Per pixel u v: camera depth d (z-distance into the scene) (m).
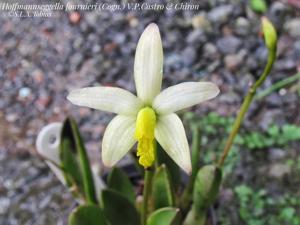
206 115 0.18
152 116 0.08
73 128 0.11
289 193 0.16
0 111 0.19
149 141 0.08
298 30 0.19
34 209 0.16
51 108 0.19
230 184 0.16
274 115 0.17
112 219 0.11
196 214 0.11
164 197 0.11
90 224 0.10
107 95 0.08
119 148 0.08
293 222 0.15
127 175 0.13
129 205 0.11
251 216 0.15
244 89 0.18
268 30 0.09
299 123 0.17
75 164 0.12
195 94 0.08
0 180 0.17
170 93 0.08
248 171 0.16
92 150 0.17
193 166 0.11
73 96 0.08
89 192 0.11
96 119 0.18
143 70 0.08
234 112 0.18
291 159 0.16
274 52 0.09
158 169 0.10
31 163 0.17
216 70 0.19
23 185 0.17
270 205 0.15
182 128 0.08
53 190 0.17
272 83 0.18
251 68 0.19
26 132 0.18
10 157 0.18
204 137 0.17
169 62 0.19
